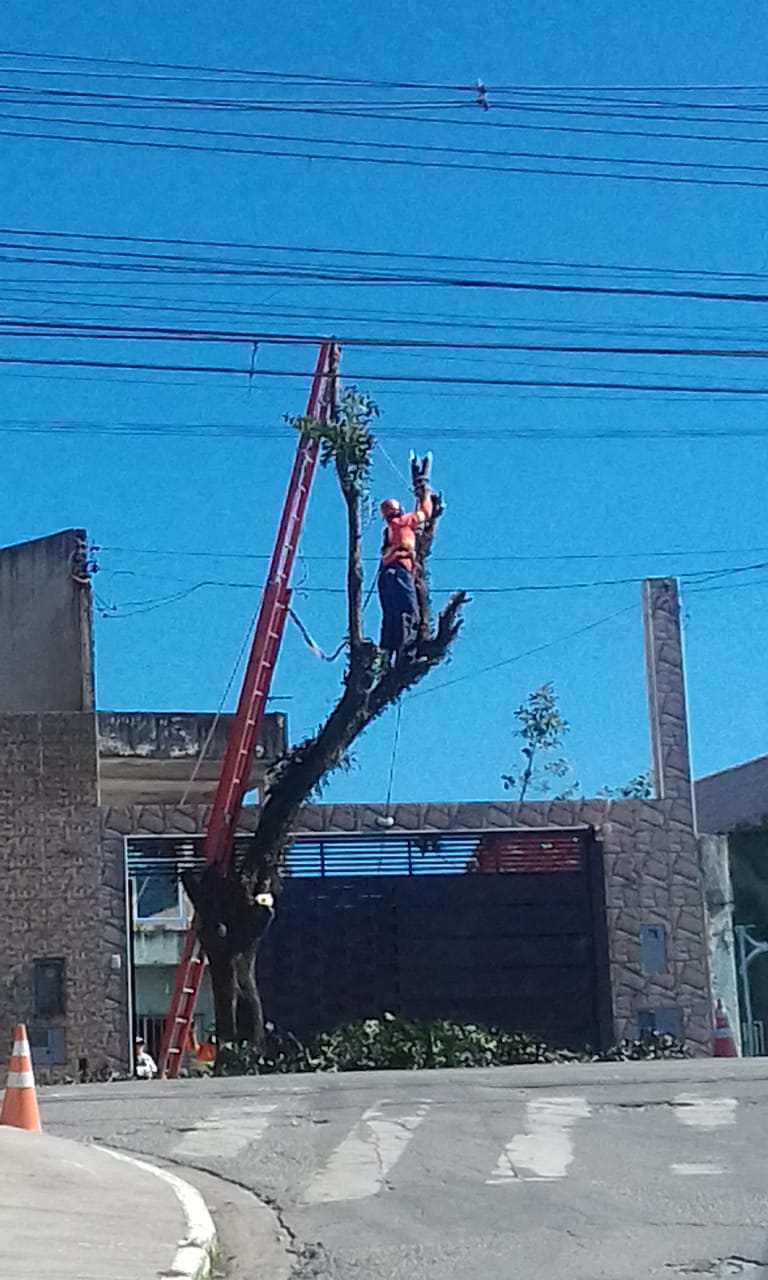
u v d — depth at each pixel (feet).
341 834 97.91
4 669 123.03
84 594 119.44
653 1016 99.60
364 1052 82.23
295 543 93.04
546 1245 32.07
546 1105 50.03
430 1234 33.68
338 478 87.92
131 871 95.50
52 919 93.81
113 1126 49.67
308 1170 41.24
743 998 106.32
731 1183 37.37
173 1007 92.07
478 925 99.04
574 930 100.27
